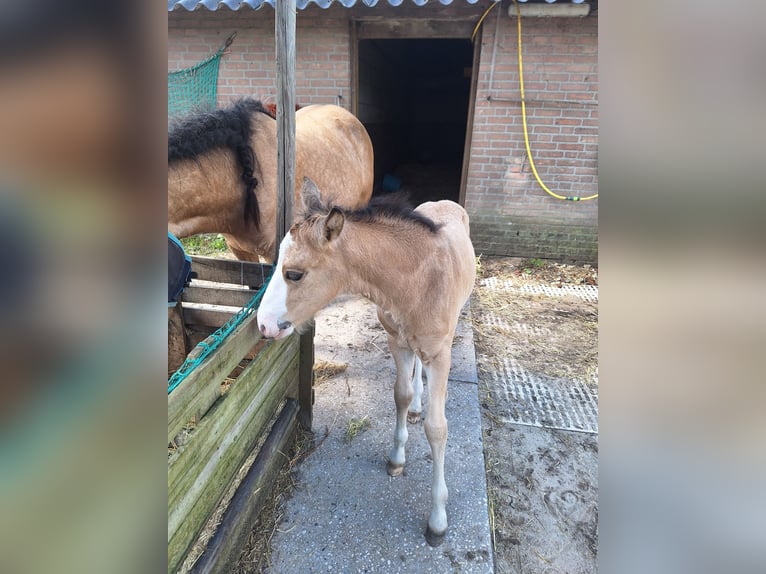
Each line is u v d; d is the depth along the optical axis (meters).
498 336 3.82
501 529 2.11
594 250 5.35
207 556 1.66
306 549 1.96
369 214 1.86
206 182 2.52
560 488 2.34
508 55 4.84
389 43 8.47
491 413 2.86
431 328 1.90
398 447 2.30
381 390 3.01
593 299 4.58
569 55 4.74
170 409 1.33
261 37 5.05
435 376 1.99
